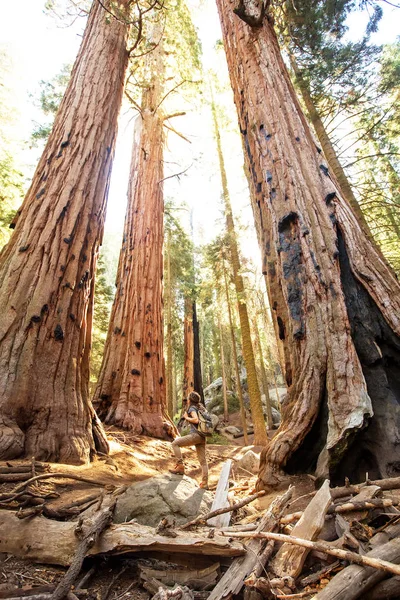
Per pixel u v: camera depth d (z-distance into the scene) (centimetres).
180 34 1224
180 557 246
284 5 948
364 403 369
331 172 589
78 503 323
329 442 361
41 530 263
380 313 448
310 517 239
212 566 236
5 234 1276
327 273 473
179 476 346
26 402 465
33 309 511
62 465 429
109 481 441
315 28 991
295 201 539
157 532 250
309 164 569
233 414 2425
